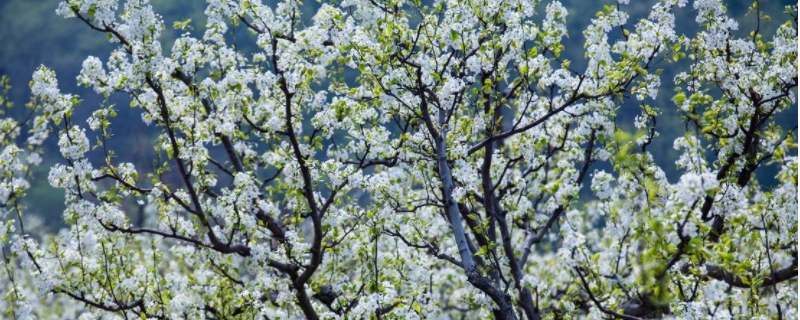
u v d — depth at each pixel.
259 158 11.29
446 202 9.20
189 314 10.12
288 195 9.91
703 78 9.45
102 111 9.20
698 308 7.77
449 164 9.30
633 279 8.96
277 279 10.30
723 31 9.43
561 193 9.66
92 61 8.90
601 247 13.90
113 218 9.27
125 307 9.98
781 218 8.58
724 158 9.48
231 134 9.87
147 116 9.48
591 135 10.19
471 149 9.04
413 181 10.94
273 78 8.92
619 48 8.56
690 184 6.46
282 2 9.05
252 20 9.91
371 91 9.27
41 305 14.17
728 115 9.30
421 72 8.70
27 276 14.27
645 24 8.56
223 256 10.27
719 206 8.41
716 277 9.45
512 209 11.02
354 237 10.41
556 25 9.03
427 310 10.42
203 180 10.05
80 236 9.76
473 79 8.73
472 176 9.02
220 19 9.82
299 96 9.66
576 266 9.01
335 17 9.01
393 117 9.60
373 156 9.99
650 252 6.73
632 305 9.95
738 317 8.54
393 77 8.38
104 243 10.26
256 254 9.80
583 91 8.62
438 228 12.28
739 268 7.49
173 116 9.53
